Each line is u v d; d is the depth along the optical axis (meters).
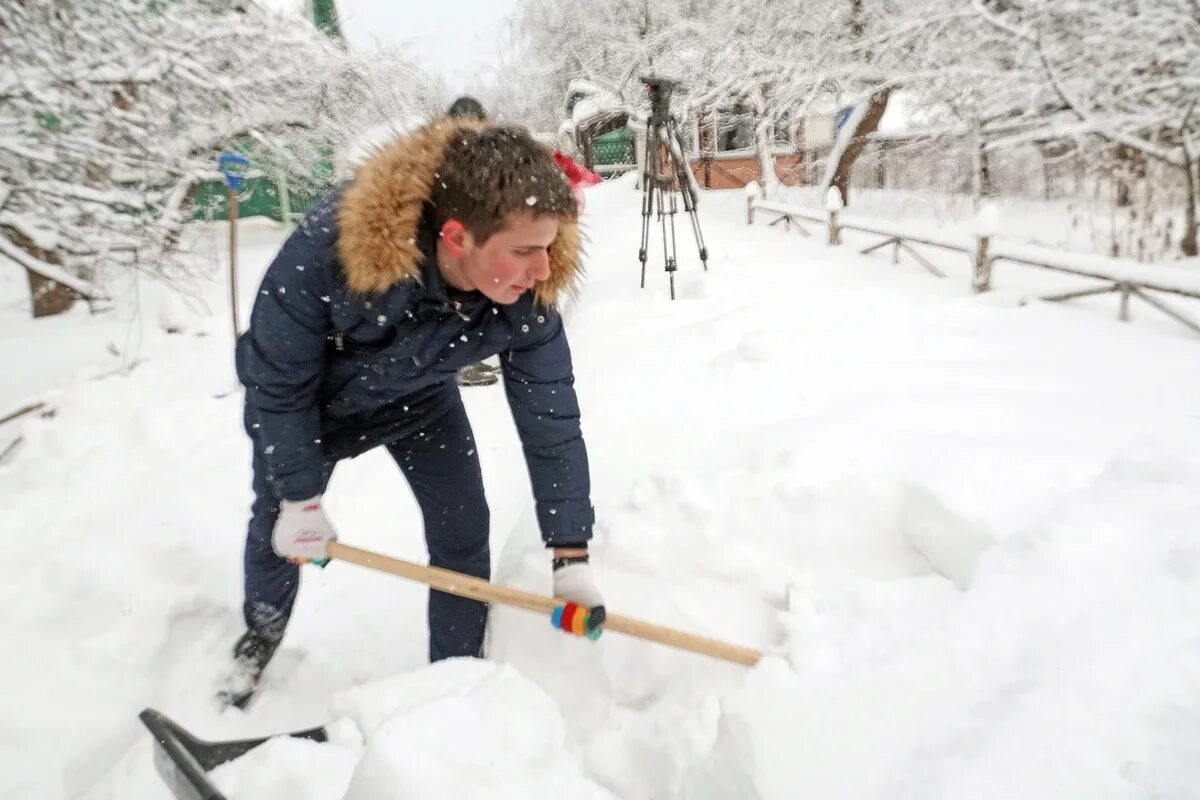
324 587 2.97
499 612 2.23
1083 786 1.14
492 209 1.37
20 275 9.49
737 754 1.47
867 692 1.45
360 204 1.45
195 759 1.62
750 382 3.79
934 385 3.45
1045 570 1.59
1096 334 4.36
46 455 4.36
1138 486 1.79
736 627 1.95
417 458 2.09
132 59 5.97
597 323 5.91
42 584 2.65
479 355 1.76
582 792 1.36
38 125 5.47
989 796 1.15
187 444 4.52
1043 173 10.84
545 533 1.92
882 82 11.02
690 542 2.13
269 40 7.41
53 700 2.17
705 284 6.54
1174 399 3.17
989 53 8.81
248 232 13.38
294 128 9.31
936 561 1.94
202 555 2.94
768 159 13.55
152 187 6.98
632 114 16.56
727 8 12.83
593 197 15.93
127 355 6.29
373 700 1.54
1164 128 7.36
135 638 2.41
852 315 4.97
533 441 1.91
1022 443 2.33
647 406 3.69
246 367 1.70
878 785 1.27
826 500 2.11
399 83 10.45
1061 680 1.31
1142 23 7.18
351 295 1.55
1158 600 1.44
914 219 10.91
